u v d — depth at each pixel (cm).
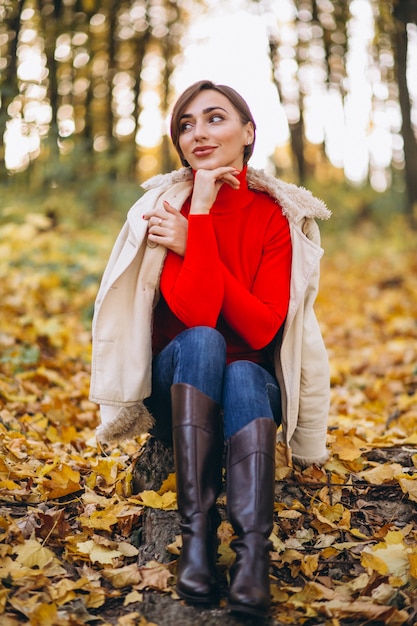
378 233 1284
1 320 511
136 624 183
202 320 216
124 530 228
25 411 360
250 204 237
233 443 198
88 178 867
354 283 943
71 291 621
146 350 224
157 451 249
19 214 741
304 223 238
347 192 1358
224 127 230
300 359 227
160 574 199
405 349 555
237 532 190
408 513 239
